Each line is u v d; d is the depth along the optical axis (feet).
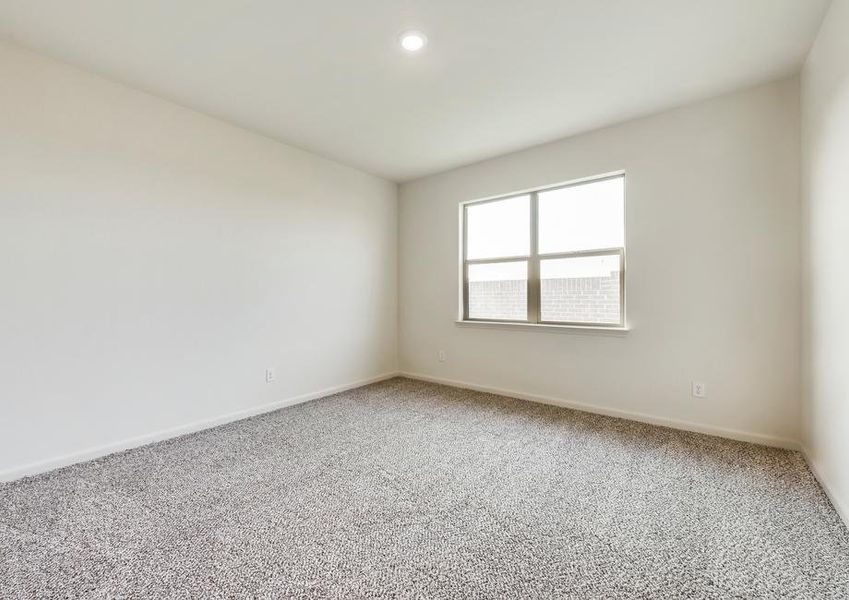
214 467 7.17
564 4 5.78
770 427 8.09
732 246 8.41
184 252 8.95
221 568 4.50
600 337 10.28
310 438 8.64
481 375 12.75
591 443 8.29
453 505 5.88
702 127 8.71
